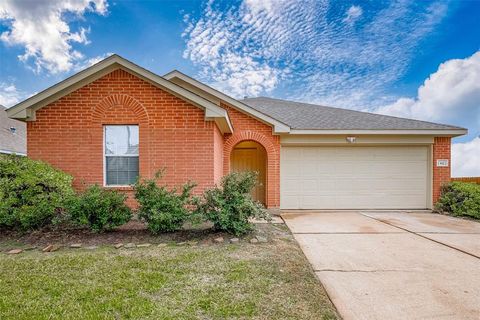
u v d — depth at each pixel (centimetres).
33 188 593
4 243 529
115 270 399
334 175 1019
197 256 463
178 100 767
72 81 732
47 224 617
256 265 425
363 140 995
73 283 356
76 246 512
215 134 794
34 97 723
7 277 373
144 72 737
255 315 287
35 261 433
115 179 773
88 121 757
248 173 640
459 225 750
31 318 277
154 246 519
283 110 1255
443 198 963
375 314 296
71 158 753
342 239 600
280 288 350
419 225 748
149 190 596
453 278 393
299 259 461
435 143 1003
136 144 775
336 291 350
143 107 763
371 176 1019
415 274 407
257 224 744
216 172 824
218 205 592
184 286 351
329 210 1005
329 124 1012
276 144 976
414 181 1020
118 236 577
